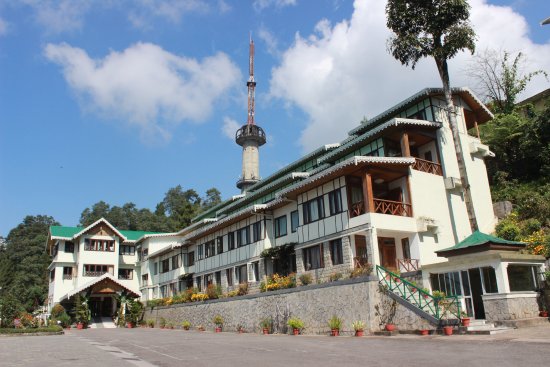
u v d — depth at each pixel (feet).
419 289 61.11
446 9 82.38
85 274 163.63
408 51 86.17
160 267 166.20
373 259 72.02
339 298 71.46
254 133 195.42
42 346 61.87
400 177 84.23
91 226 166.30
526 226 85.87
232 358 41.63
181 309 124.98
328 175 80.69
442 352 39.60
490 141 114.21
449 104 86.22
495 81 134.21
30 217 286.05
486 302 58.44
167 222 270.26
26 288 200.03
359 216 76.48
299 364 35.99
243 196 145.18
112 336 85.51
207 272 129.80
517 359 33.63
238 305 97.76
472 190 96.02
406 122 83.71
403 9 86.07
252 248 107.76
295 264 94.94
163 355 46.44
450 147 93.25
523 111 126.93
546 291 60.80
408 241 81.41
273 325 85.20
